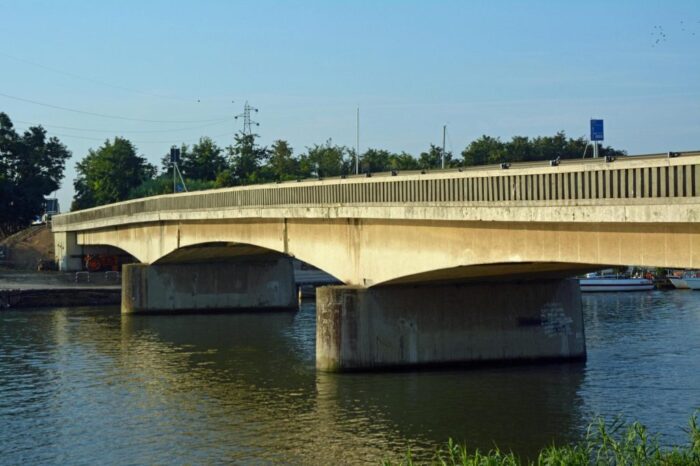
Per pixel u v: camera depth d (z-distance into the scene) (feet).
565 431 145.48
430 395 172.14
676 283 399.03
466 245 167.63
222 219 269.64
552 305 202.39
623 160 130.11
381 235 192.24
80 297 353.51
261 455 138.92
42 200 595.06
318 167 646.33
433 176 169.58
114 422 161.27
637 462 97.14
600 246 138.82
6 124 603.26
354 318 193.47
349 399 170.91
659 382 179.11
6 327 283.38
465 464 106.01
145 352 231.91
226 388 185.26
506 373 190.90
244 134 609.83
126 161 627.46
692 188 115.85
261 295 325.83
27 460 140.56
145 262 333.21
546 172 140.67
